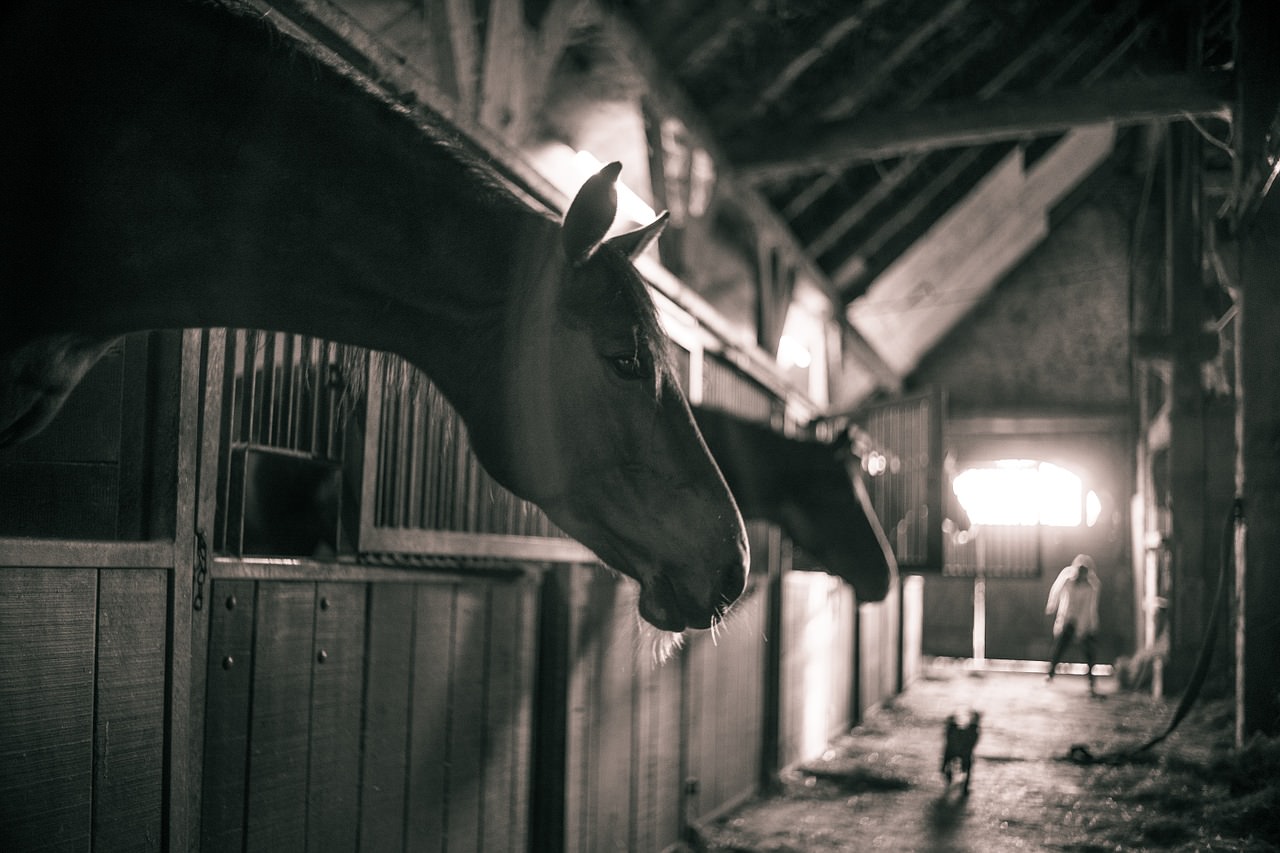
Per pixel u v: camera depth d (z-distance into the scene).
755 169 7.03
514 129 4.10
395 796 2.38
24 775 1.46
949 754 5.48
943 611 14.90
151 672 1.69
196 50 1.32
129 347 1.74
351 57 2.40
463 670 2.69
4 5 1.24
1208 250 8.31
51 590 1.51
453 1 3.62
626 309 1.43
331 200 1.35
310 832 2.08
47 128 1.24
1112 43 8.34
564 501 1.48
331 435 2.16
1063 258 14.55
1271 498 4.91
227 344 1.91
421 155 1.43
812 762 6.28
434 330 1.42
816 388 9.62
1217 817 4.12
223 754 1.85
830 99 7.34
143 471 1.74
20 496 1.74
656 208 5.63
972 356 14.91
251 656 1.92
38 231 1.24
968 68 7.97
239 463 1.95
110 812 1.60
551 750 3.13
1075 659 14.29
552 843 3.11
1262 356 4.99
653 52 5.35
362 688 2.26
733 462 4.05
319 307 1.38
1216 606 5.22
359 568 2.24
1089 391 14.47
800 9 6.03
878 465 7.27
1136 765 5.55
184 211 1.29
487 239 1.42
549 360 1.42
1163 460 11.06
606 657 3.46
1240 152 5.22
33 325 1.27
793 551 6.26
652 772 3.92
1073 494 14.45
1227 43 7.48
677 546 1.46
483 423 1.44
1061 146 10.77
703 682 4.54
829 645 7.04
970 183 9.84
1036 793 5.27
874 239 9.61
